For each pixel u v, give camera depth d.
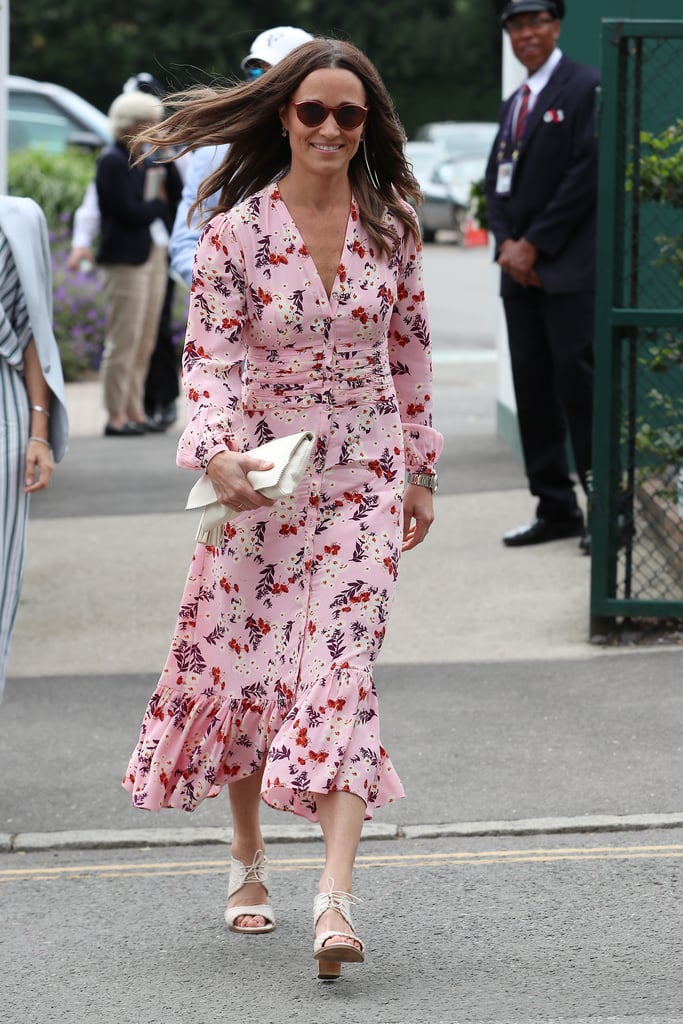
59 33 66.25
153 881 6.89
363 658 5.73
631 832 7.26
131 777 6.09
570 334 11.65
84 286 23.73
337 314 5.75
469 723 8.70
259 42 8.34
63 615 11.13
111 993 5.72
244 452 5.86
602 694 9.13
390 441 5.88
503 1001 5.53
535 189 11.70
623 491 10.19
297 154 5.71
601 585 10.07
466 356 25.00
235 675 5.88
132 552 12.78
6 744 8.61
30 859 7.21
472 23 70.94
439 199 46.31
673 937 6.08
